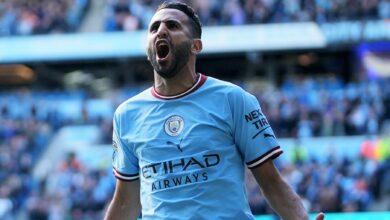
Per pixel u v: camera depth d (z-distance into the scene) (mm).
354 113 20594
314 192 15625
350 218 7320
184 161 3428
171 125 3498
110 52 28172
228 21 27469
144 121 3576
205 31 27422
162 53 3559
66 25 28641
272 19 27422
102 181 17938
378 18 26656
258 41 27266
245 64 29453
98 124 23625
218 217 3391
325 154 19109
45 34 28656
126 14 28375
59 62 29094
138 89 26016
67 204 17453
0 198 18984
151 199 3488
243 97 3555
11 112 24625
